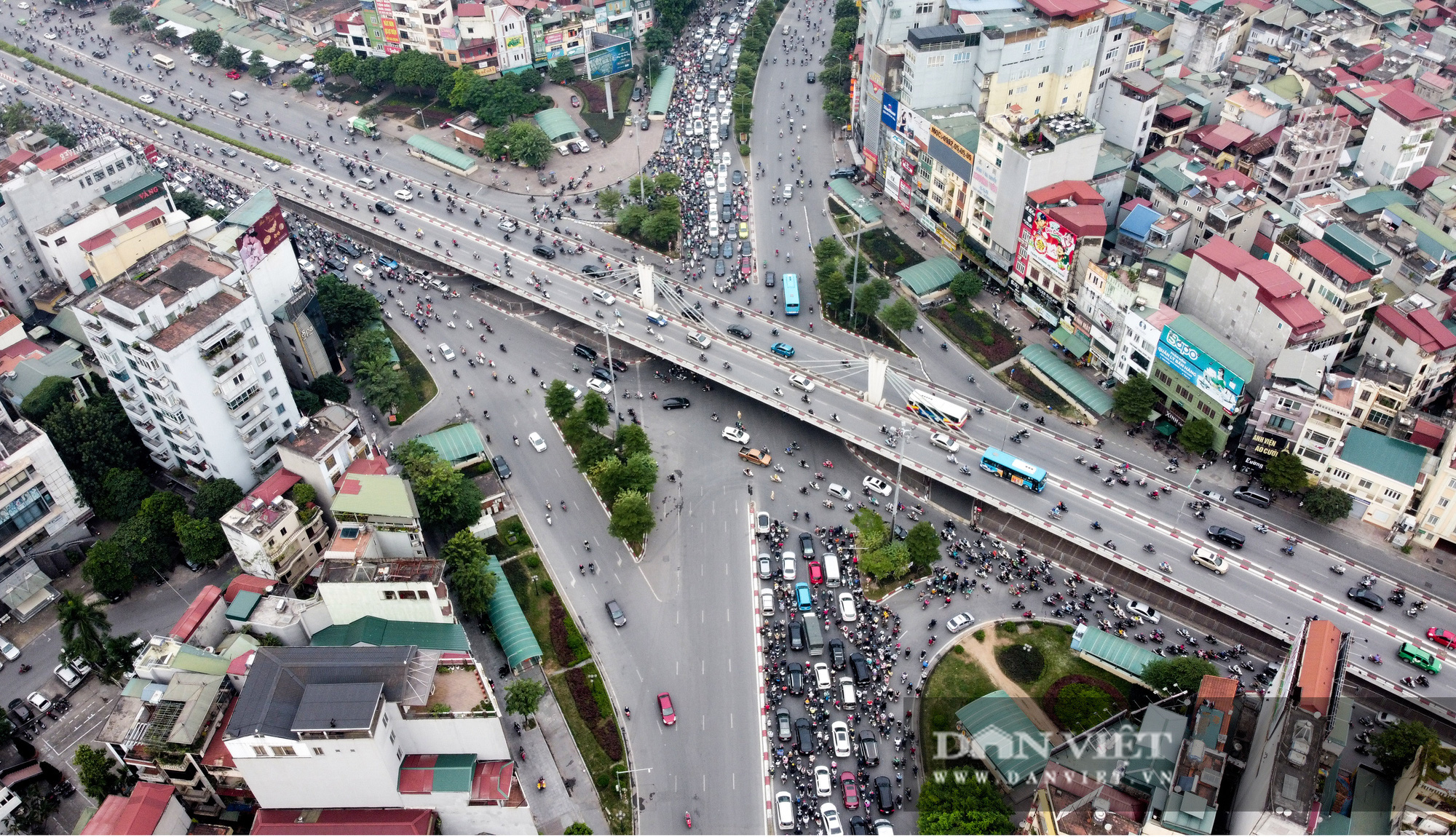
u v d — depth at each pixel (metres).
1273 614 186.50
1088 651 187.00
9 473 192.62
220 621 179.38
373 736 147.25
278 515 191.88
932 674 187.12
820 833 164.38
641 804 169.00
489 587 191.88
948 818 155.88
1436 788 148.62
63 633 178.62
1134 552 198.62
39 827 164.50
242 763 149.12
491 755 162.50
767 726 180.50
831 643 191.00
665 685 187.38
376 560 177.00
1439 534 198.38
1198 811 142.88
